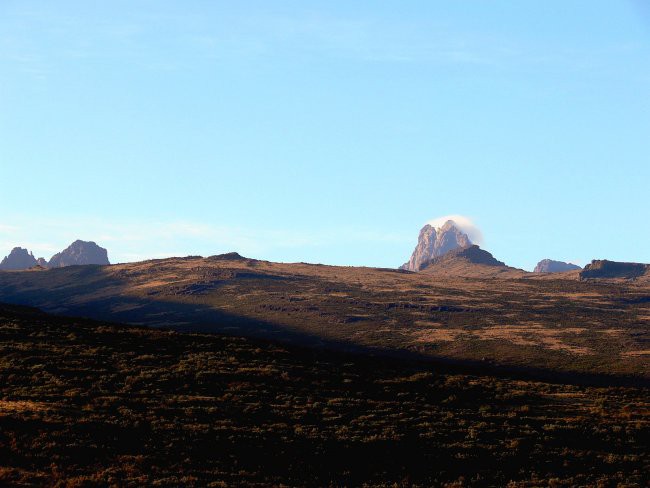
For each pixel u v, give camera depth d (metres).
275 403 60.34
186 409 56.25
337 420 57.12
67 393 57.88
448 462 50.75
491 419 60.47
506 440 55.12
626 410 66.38
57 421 49.94
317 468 48.12
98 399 56.88
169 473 44.69
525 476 49.72
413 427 56.66
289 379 67.50
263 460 48.22
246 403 59.41
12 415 49.97
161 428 51.22
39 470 43.31
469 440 54.72
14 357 68.00
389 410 60.78
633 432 58.56
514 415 61.56
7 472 42.09
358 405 61.56
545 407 66.12
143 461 45.91
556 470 50.97
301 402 61.19
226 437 50.88
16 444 45.75
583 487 47.97
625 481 49.34
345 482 46.72
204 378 65.62
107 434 49.25
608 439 56.75
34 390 58.38
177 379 64.75
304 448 50.56
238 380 66.06
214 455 48.09
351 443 52.19
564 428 58.69
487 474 49.44
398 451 51.81
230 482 44.50
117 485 42.06
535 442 55.22
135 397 58.53
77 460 45.22
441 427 57.16
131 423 51.66
